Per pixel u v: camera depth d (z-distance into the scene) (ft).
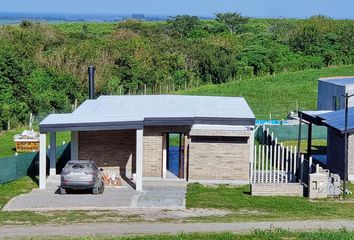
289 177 88.58
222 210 69.36
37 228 59.77
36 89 165.68
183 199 75.41
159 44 248.73
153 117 86.12
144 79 213.46
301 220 63.57
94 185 77.77
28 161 92.38
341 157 91.97
